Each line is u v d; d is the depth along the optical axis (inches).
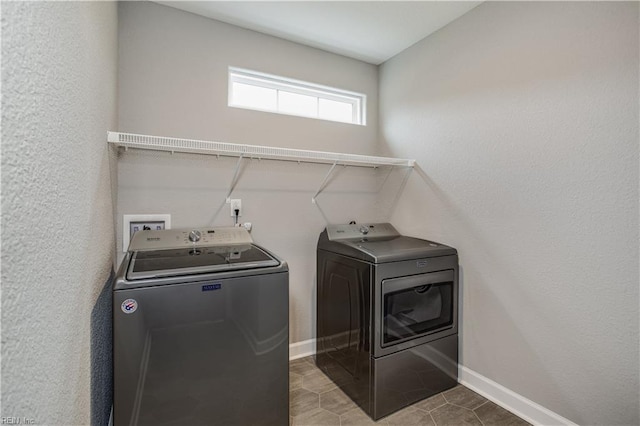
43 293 22.8
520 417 64.9
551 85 60.2
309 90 96.6
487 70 72.0
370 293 66.5
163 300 45.9
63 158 27.5
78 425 32.8
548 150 60.8
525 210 64.7
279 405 54.4
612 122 52.1
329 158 86.4
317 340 88.0
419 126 90.7
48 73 23.7
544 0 61.3
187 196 76.7
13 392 18.1
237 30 82.9
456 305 77.2
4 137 17.1
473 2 72.9
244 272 51.4
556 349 59.7
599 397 53.8
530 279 63.8
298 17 79.0
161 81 73.7
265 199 86.8
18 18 18.7
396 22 81.3
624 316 51.1
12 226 18.0
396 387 67.8
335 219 98.4
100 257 46.4
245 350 51.5
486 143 72.3
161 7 73.9
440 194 84.0
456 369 77.2
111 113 57.6
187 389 47.4
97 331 43.4
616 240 51.9
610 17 52.2
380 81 105.7
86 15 35.6
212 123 79.6
